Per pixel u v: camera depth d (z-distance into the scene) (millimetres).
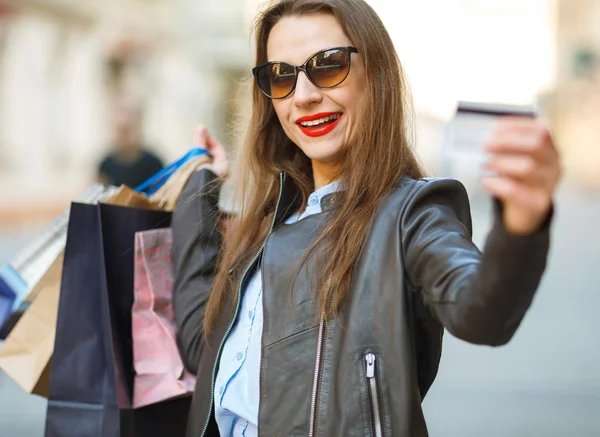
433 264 1629
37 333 2418
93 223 2305
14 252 13508
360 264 1786
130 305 2320
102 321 2291
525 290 1394
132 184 5949
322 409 1758
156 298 2322
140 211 2359
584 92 53688
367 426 1702
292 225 2002
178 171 2551
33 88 22203
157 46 29062
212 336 2096
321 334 1797
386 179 1878
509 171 1270
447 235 1666
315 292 1833
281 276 1914
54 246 2562
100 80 24391
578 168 55688
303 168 2252
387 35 2027
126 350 2289
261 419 1828
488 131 1396
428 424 5113
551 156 1267
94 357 2277
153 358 2270
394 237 1754
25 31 21609
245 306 2043
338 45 2023
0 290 2621
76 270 2281
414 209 1767
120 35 16750
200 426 2035
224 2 33250
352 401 1722
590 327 8742
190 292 2275
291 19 2074
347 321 1770
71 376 2258
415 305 1772
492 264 1371
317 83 2016
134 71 17109
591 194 49844
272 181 2217
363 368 1725
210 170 2473
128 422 2229
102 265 2246
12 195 20031
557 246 19938
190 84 32781
